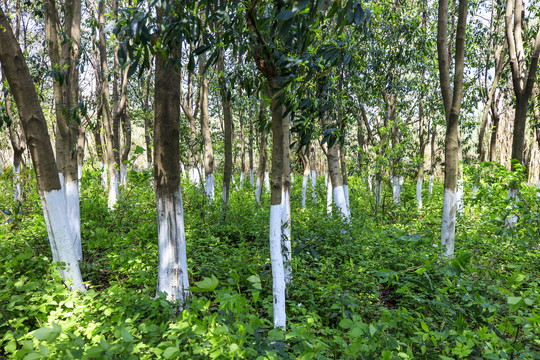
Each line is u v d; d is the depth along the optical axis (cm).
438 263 473
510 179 591
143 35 257
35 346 252
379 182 1151
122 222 829
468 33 1227
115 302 354
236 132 2386
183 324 247
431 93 1418
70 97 677
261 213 918
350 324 234
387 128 1082
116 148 1333
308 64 331
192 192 1230
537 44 695
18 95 397
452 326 338
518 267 356
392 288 508
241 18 294
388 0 894
